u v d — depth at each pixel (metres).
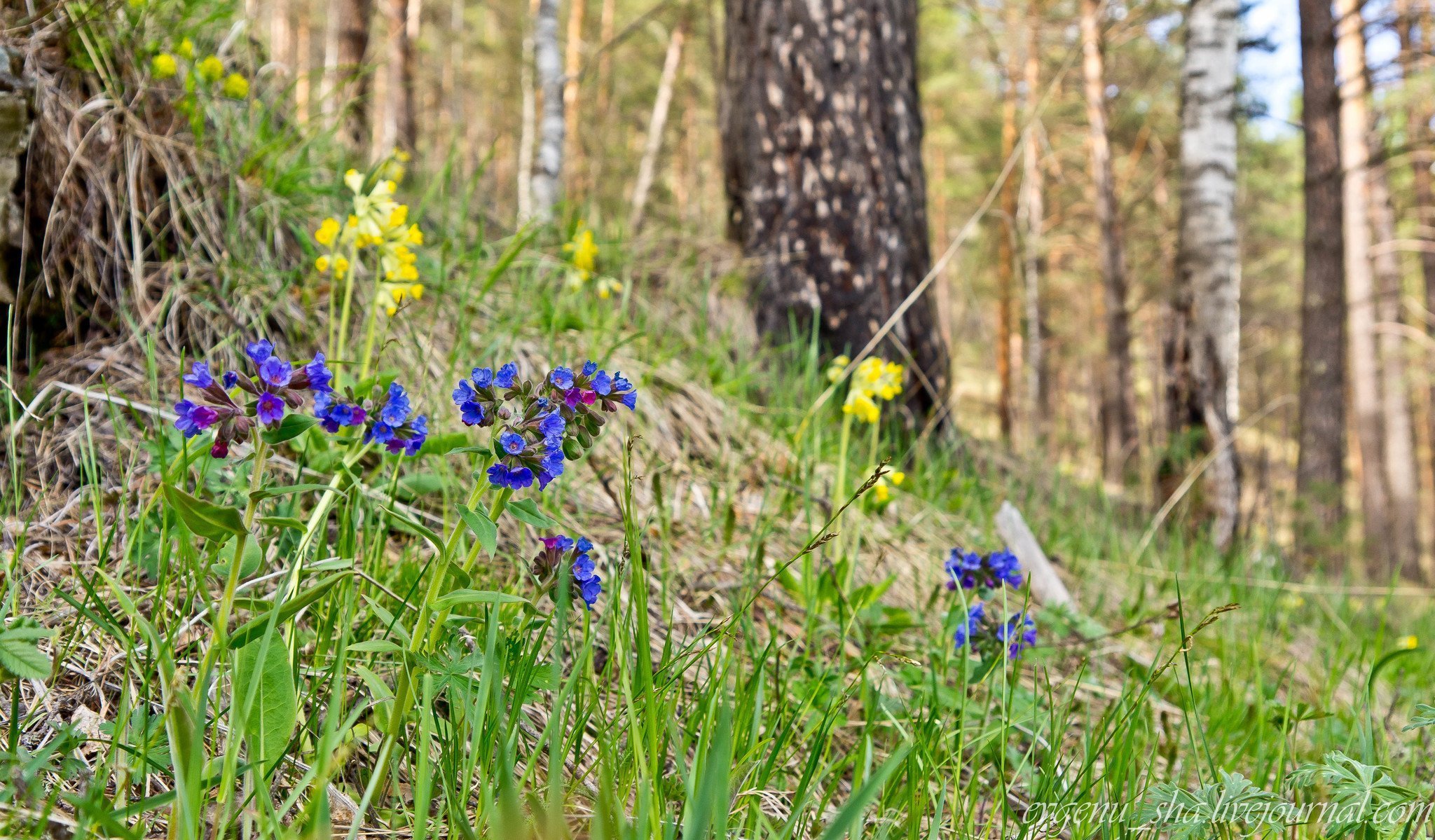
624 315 3.87
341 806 1.29
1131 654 2.96
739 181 5.06
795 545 2.93
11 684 1.39
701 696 1.63
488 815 1.15
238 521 1.08
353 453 1.31
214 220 2.75
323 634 1.48
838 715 1.70
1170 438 6.30
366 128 5.35
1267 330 26.20
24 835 1.04
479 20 21.58
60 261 2.34
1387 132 13.48
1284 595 4.60
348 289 2.36
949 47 18.31
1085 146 19.66
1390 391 16.05
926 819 1.65
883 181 4.77
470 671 1.36
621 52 20.31
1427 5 13.85
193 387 2.35
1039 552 3.28
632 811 1.36
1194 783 1.98
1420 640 4.30
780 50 4.79
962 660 2.04
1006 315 18.42
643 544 2.32
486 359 2.98
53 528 1.86
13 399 2.05
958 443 4.82
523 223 5.13
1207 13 6.50
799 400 4.07
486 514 1.26
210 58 2.76
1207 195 6.45
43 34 2.39
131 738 1.30
